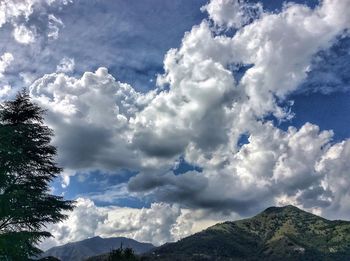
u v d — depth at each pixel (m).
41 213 25.14
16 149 22.58
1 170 22.27
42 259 24.70
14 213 20.91
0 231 22.98
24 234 20.48
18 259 21.77
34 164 26.58
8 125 24.88
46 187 26.75
